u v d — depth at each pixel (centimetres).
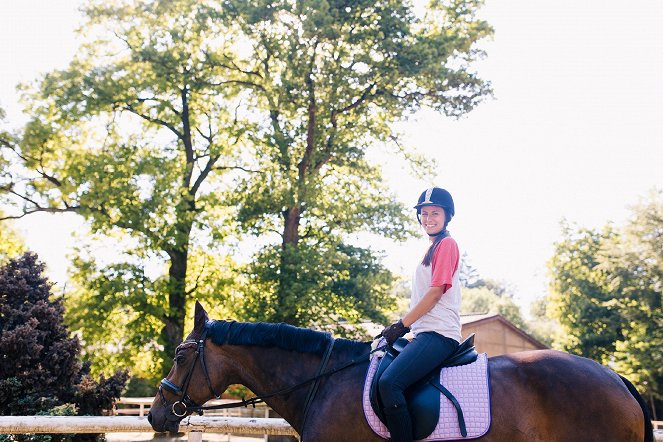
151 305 2017
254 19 1906
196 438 550
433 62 1859
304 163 2072
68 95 2041
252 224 2075
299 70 1869
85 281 2067
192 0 2136
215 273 2198
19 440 696
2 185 2025
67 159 2106
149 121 2239
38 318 838
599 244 3228
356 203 2084
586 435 344
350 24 1956
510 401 355
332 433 372
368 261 2136
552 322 5981
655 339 2595
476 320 2955
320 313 2028
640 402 365
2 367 786
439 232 403
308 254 1917
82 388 831
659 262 2634
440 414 355
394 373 359
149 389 2617
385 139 2123
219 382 409
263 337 409
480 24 1997
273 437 1196
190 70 2144
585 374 358
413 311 371
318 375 395
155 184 2008
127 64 2142
